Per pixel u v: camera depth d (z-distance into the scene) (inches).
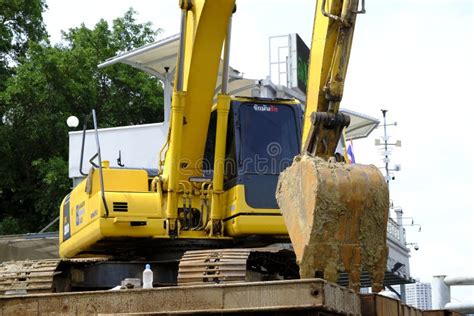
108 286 435.8
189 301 287.9
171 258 452.1
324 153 375.6
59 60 1389.0
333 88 374.9
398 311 336.8
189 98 458.3
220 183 452.4
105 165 467.8
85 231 454.3
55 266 419.5
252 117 463.2
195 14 451.2
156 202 441.4
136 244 457.7
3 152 1375.5
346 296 294.4
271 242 460.1
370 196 323.0
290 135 465.1
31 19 1540.4
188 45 457.1
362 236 323.3
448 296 379.2
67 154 1408.7
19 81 1360.7
